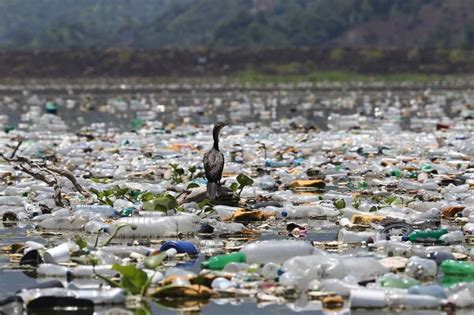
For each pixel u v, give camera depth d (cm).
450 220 3312
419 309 2205
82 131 7681
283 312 2184
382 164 4938
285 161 5084
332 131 7438
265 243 2594
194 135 7006
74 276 2494
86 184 4056
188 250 2747
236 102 12756
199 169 4672
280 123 8269
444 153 5447
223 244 2908
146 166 4894
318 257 2441
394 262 2558
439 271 2561
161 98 14825
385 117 9356
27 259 2672
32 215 3453
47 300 2228
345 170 4734
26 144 6141
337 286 2314
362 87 18850
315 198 3750
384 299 2212
